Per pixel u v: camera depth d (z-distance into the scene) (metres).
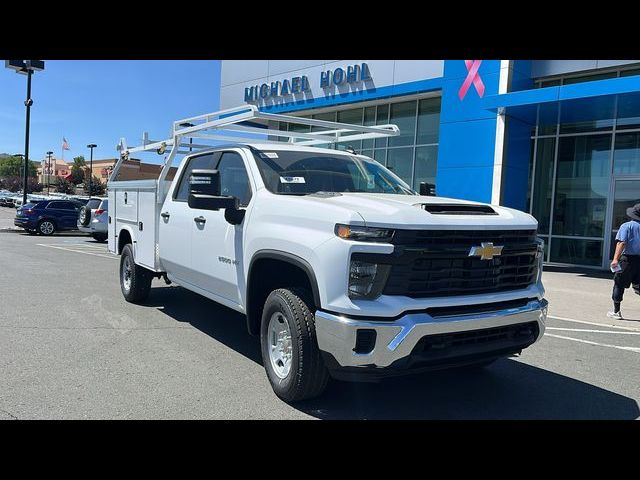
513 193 15.52
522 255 4.27
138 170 8.98
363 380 3.77
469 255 3.87
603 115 14.52
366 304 3.57
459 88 15.84
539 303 4.33
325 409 4.18
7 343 5.66
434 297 3.75
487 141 15.19
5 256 13.86
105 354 5.37
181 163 6.45
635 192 14.66
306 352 3.98
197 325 6.61
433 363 3.77
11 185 86.31
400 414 4.15
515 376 5.21
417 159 18.55
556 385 4.98
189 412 4.03
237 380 4.71
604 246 15.26
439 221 3.78
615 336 7.24
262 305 4.75
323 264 3.74
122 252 7.93
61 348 5.54
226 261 5.05
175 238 6.15
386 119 19.50
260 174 4.86
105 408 4.05
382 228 3.62
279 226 4.25
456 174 15.96
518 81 15.12
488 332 3.97
